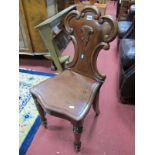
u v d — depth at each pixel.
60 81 1.24
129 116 1.52
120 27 2.33
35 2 1.83
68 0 3.11
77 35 1.18
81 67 1.28
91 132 1.38
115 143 1.30
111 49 2.71
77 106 1.04
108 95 1.76
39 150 1.25
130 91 1.52
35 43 2.14
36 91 1.15
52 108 1.03
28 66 2.28
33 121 1.48
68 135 1.36
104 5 3.37
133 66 1.42
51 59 2.13
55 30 1.84
